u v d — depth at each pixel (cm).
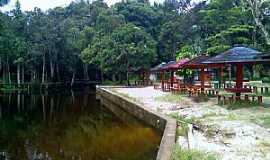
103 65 5497
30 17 6981
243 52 1972
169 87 3631
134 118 2328
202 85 2706
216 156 937
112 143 1572
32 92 5753
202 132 1326
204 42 4994
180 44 6738
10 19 6594
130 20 7600
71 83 7112
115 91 3878
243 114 1678
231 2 4522
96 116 2622
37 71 7012
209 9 4769
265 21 4219
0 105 3603
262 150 1004
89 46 6162
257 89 2859
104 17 6844
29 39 6675
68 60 7088
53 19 7531
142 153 1345
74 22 8125
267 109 1800
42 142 1684
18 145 1625
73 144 1612
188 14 7056
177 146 1034
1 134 1909
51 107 3388
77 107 3341
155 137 1627
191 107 2067
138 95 3156
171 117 1642
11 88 6131
